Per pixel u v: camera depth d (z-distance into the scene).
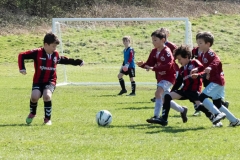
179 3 69.12
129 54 27.33
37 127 15.78
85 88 32.66
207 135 14.17
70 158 11.38
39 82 16.44
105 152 11.99
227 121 17.20
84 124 16.50
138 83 33.00
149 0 67.62
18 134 14.47
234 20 67.25
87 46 53.72
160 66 16.08
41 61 16.17
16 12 65.44
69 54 51.91
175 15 66.69
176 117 18.33
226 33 62.84
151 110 20.70
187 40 32.88
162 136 14.04
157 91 16.20
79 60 16.67
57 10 65.81
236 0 73.81
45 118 16.61
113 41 54.97
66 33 55.69
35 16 65.38
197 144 12.90
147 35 54.28
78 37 55.19
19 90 30.34
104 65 49.84
